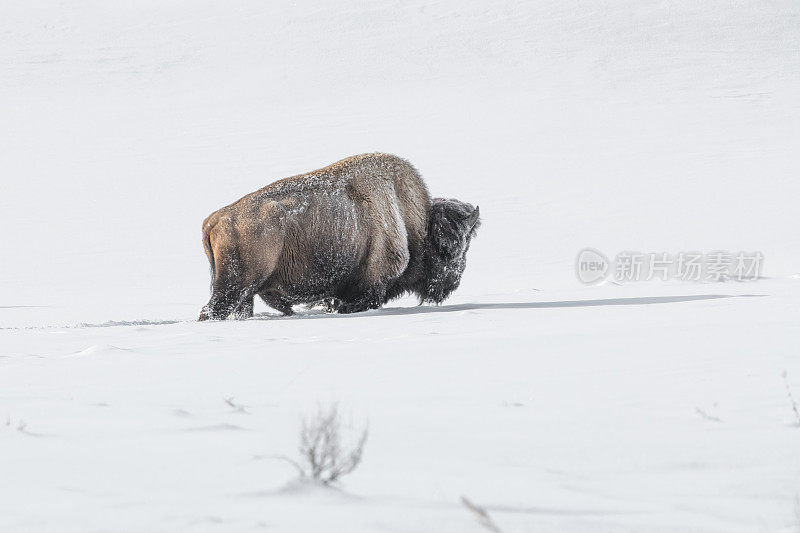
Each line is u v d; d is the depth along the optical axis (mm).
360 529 10305
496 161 179250
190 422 17594
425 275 55438
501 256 112875
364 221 52781
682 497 13289
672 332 33344
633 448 16281
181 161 185750
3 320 64875
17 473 13086
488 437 17047
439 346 31172
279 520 10562
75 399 20828
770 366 25125
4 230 134625
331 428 14828
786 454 15859
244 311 50844
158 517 10555
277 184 52375
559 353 28734
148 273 107875
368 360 27984
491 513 11617
